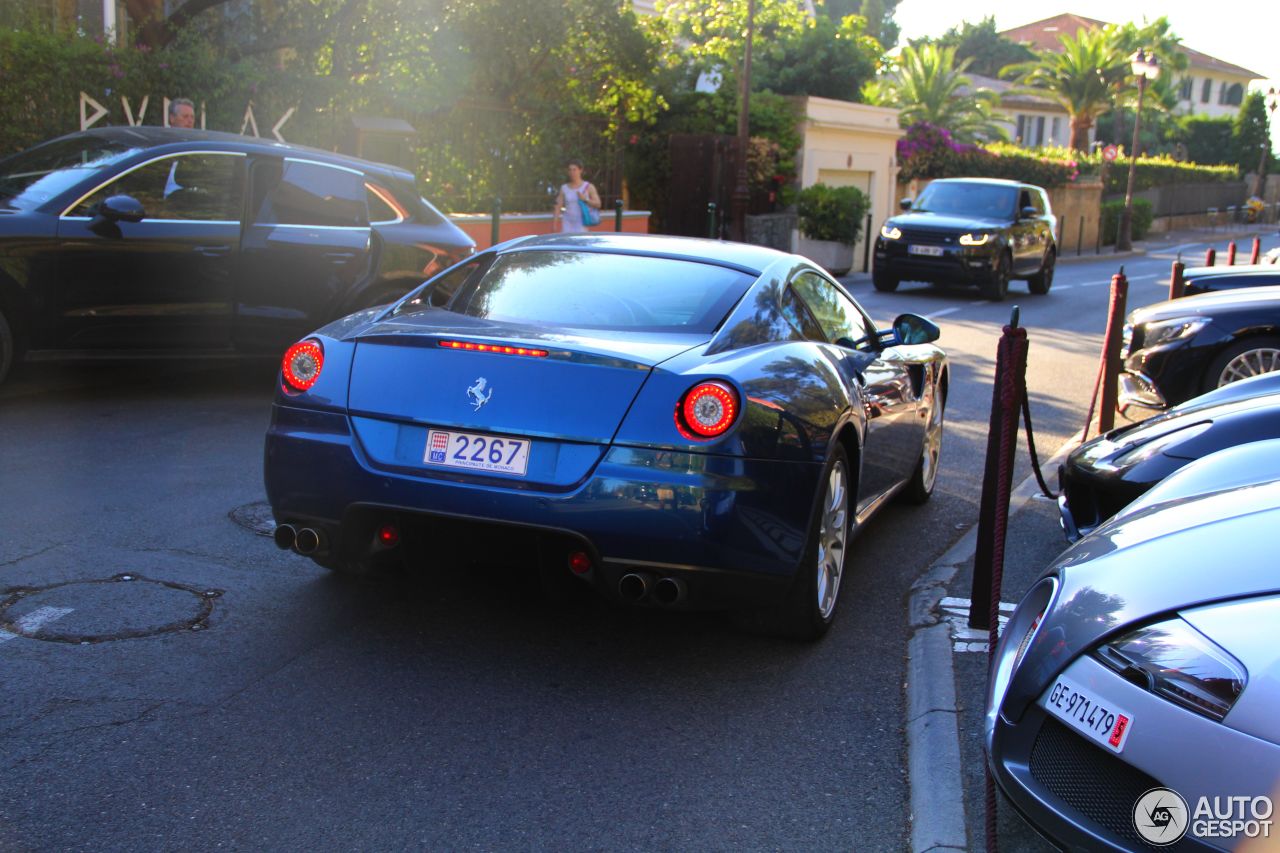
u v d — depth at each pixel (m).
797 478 3.85
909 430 5.75
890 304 17.58
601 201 18.86
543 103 16.86
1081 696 2.57
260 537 5.11
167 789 3.09
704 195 21.58
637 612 4.53
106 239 6.98
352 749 3.36
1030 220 19.72
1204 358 8.00
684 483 3.58
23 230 6.74
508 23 15.22
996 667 3.00
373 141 14.12
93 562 4.68
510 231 16.30
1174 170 51.50
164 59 11.71
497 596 4.60
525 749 3.43
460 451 3.70
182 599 4.37
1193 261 32.47
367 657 3.99
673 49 21.59
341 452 3.79
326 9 14.12
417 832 2.96
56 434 6.65
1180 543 2.84
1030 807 2.62
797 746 3.56
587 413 3.63
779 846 3.01
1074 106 47.34
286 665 3.88
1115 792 2.46
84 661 3.80
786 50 27.28
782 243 22.17
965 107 37.66
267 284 7.55
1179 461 4.77
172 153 7.34
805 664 4.19
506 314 4.24
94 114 11.10
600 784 3.26
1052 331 15.23
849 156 26.16
